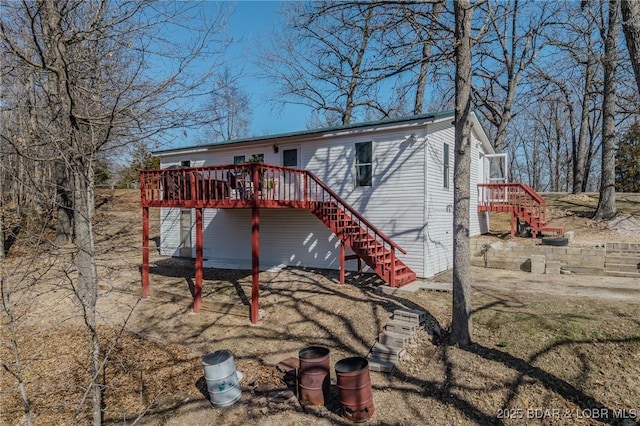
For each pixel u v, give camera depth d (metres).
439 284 9.48
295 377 5.95
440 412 4.95
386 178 11.09
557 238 11.61
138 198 19.02
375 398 5.39
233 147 14.21
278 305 8.86
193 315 8.95
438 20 6.66
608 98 14.52
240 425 5.14
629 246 10.73
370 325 7.36
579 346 5.72
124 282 11.62
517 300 7.79
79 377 6.89
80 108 7.43
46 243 5.67
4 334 8.67
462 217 6.27
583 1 9.48
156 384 6.41
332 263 12.17
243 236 14.43
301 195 12.62
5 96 7.28
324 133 11.98
